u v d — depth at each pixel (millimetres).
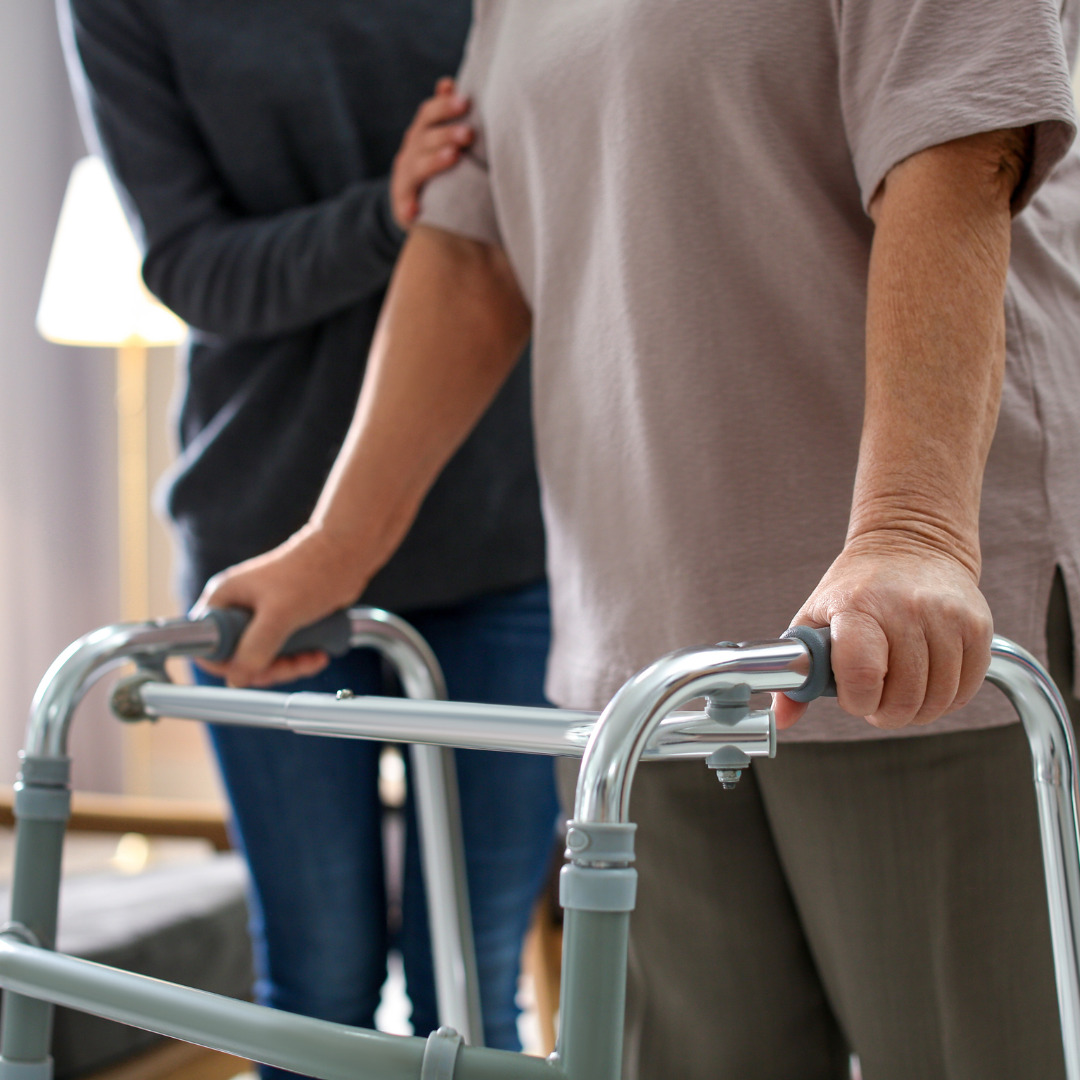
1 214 3709
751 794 843
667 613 786
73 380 3834
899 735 740
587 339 857
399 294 1011
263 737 1279
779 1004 864
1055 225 748
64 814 766
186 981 1491
